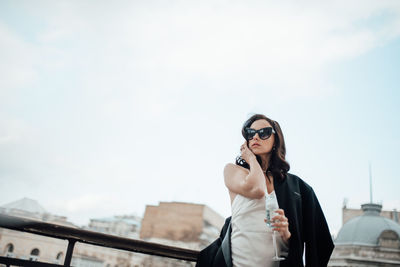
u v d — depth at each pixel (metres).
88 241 1.85
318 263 1.64
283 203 1.61
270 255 1.49
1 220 1.67
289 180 1.72
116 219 50.25
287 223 1.48
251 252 1.49
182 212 45.16
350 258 38.12
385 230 39.88
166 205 46.22
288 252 1.50
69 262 1.81
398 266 37.12
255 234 1.51
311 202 1.71
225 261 1.54
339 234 43.06
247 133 1.82
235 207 1.61
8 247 28.39
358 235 40.91
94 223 49.12
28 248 29.11
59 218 38.50
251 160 1.62
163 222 45.34
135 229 49.94
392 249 38.34
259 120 1.85
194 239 43.34
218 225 49.75
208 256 1.71
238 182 1.59
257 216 1.54
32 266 1.72
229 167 1.73
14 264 1.68
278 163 1.74
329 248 1.68
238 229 1.56
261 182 1.53
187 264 30.16
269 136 1.77
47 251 29.67
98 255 37.88
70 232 1.82
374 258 38.22
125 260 36.25
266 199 1.53
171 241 43.84
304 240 1.63
